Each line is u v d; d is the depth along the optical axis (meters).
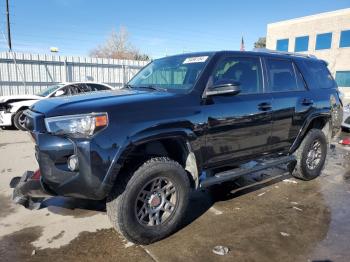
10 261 2.81
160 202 3.16
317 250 3.01
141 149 3.23
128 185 2.89
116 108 2.84
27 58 17.97
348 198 4.33
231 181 4.96
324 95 4.98
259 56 4.18
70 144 2.73
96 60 20.66
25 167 5.62
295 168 4.91
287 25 40.28
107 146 2.73
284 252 2.98
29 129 3.04
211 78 3.52
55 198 4.17
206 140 3.39
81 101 2.98
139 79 4.26
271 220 3.65
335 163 6.12
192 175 3.40
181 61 3.95
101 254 2.94
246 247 3.07
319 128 5.26
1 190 4.48
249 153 3.96
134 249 3.03
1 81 17.28
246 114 3.73
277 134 4.24
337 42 35.41
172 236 3.28
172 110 3.11
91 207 3.94
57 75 19.19
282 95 4.28
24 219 3.62
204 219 3.67
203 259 2.87
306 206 4.05
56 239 3.20
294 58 4.79
